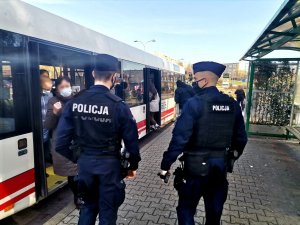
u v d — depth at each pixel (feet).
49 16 12.07
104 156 7.47
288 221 11.28
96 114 7.31
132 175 8.29
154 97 28.81
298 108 26.53
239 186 14.93
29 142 10.64
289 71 26.30
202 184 8.08
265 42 23.40
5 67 9.59
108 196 7.54
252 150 22.75
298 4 11.85
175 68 39.88
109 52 17.74
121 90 19.63
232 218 11.42
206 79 8.17
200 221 11.14
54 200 13.30
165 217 11.37
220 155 8.07
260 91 27.45
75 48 13.75
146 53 26.55
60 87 11.46
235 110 8.26
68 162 10.79
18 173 10.18
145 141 26.30
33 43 10.72
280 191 14.33
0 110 9.43
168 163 7.88
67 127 7.70
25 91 10.44
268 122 27.71
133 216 11.41
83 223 7.72
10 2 9.86
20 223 11.03
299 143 25.04
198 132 7.80
